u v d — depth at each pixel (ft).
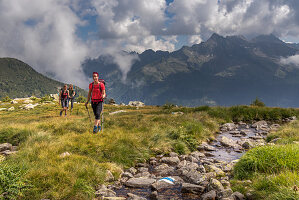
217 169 22.26
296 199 11.86
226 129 53.67
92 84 28.84
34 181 16.05
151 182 19.21
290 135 36.09
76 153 24.79
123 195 16.92
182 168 23.20
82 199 15.11
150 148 31.30
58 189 15.56
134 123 44.62
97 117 28.96
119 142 28.55
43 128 36.50
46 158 21.11
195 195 16.55
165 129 39.88
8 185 14.29
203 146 34.32
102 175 19.39
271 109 79.41
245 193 15.08
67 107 65.31
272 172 17.78
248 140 39.52
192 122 47.19
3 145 26.66
